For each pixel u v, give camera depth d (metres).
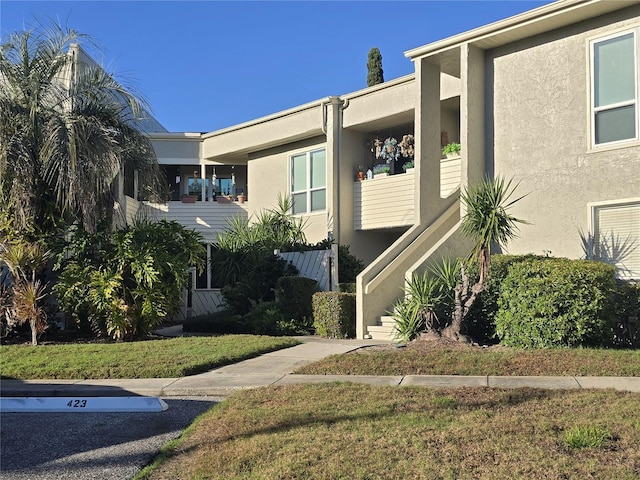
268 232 18.27
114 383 9.13
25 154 12.70
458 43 13.63
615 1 11.40
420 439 5.58
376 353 10.30
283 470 4.92
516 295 10.56
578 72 12.34
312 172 19.80
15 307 12.61
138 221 14.53
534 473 4.68
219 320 15.60
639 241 11.42
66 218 13.58
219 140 22.23
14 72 13.11
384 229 18.38
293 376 9.19
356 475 4.78
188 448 5.89
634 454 5.04
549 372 8.77
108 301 12.81
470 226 10.95
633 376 8.45
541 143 12.78
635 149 11.48
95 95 13.77
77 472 5.41
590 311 10.05
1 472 5.45
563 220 12.37
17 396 8.70
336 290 14.98
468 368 9.06
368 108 17.95
